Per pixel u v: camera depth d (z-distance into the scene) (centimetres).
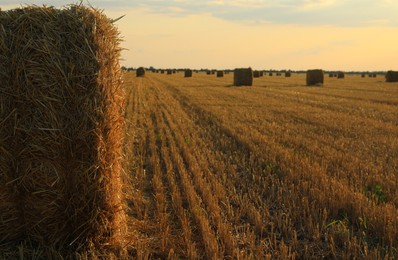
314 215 601
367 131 1368
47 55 454
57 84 457
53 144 461
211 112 1817
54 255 468
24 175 467
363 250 508
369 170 833
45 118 458
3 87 455
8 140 462
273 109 1983
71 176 473
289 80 5775
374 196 675
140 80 5012
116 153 510
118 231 515
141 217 604
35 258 464
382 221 557
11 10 463
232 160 967
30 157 465
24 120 460
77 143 468
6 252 471
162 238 517
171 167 859
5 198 471
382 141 1181
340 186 703
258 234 564
